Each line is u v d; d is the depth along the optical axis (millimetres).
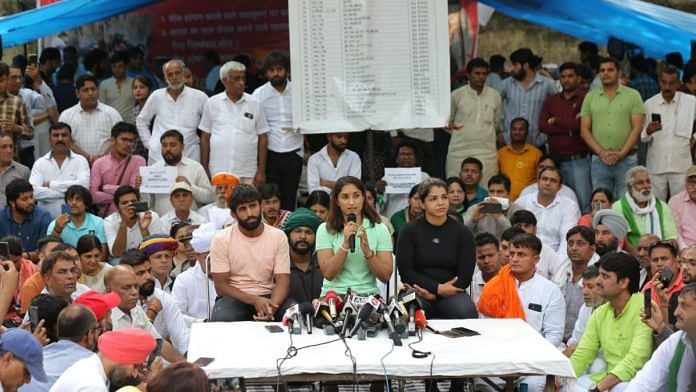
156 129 11789
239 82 11547
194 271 9078
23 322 7395
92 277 8992
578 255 9094
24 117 11977
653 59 14219
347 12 10539
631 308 7684
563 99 12047
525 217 10055
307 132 10609
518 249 8453
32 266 8891
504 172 12195
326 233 8156
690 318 6145
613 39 13812
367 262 8086
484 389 8219
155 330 7977
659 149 11859
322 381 7250
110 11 13539
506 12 14016
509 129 12781
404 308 7285
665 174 11867
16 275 7578
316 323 7520
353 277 8117
